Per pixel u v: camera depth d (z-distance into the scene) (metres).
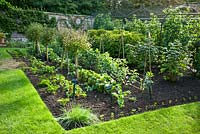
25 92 5.17
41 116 4.18
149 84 5.07
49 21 15.85
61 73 6.70
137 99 4.93
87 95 5.15
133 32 9.01
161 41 7.87
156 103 4.71
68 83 5.52
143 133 3.72
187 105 4.51
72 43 5.96
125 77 6.10
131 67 7.35
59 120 4.12
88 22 16.70
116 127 3.86
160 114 4.21
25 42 12.23
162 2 17.42
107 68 6.37
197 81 6.00
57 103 4.76
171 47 5.99
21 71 6.65
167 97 5.02
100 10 18.89
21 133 3.74
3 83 5.71
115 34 8.65
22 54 9.02
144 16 13.62
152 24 8.23
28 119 4.10
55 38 8.52
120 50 8.31
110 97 5.02
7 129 3.83
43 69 6.71
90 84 5.65
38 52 8.87
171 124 3.95
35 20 15.41
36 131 3.78
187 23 7.34
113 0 19.06
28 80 5.94
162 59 6.80
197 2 15.28
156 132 3.75
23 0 16.83
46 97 5.04
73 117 4.07
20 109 4.43
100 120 4.14
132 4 18.47
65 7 17.98
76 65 6.15
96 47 8.80
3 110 4.40
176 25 7.31
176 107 4.43
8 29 14.67
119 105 4.57
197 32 7.04
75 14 17.98
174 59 5.79
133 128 3.84
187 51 6.14
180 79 6.14
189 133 3.73
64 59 7.66
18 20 14.97
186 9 10.18
